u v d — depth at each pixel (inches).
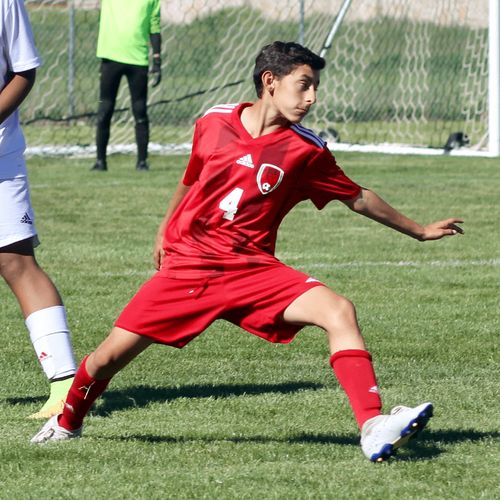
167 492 543.2
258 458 599.5
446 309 1011.3
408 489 547.2
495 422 674.8
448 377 790.5
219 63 2947.8
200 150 587.2
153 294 584.4
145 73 1979.6
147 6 1951.3
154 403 722.2
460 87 2844.5
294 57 568.7
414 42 2851.9
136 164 2074.3
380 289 1096.2
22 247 705.0
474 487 551.2
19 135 698.2
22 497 538.6
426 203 1646.2
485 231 1425.9
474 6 2600.9
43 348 700.7
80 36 3090.6
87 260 1236.5
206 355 856.3
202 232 583.5
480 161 2186.3
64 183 1860.2
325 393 746.2
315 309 565.9
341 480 560.4
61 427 632.4
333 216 1551.4
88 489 549.0
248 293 576.4
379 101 2982.3
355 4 3112.7
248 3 3270.2
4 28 683.4
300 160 579.2
